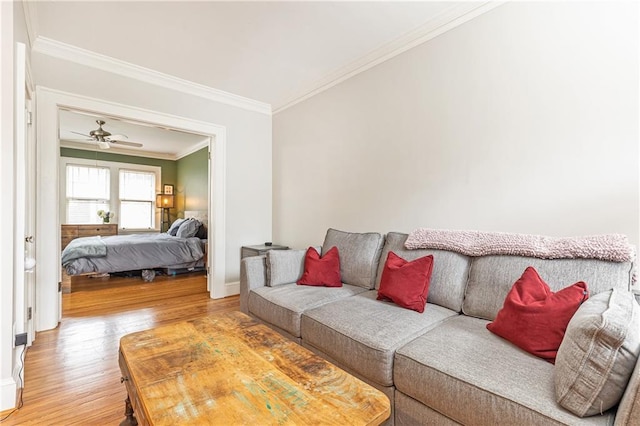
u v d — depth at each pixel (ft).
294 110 12.53
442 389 3.84
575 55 5.76
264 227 13.60
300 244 12.29
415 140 8.34
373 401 3.14
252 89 12.04
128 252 14.43
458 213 7.44
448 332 4.87
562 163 5.91
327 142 11.07
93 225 19.84
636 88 5.15
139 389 3.31
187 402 3.09
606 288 4.48
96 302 11.45
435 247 6.77
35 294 8.34
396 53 8.79
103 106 9.68
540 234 6.17
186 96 11.42
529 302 4.46
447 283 6.20
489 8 6.91
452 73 7.55
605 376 2.88
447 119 7.66
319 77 11.02
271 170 13.82
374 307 6.05
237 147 12.79
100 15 7.57
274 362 3.93
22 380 5.85
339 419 2.87
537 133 6.21
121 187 22.39
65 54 8.99
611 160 5.39
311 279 7.98
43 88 8.68
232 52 9.32
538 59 6.21
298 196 12.37
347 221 10.32
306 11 7.44
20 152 5.95
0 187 5.09
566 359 3.19
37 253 8.58
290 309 6.41
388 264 6.82
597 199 5.53
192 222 17.83
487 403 3.44
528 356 4.02
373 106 9.45
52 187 8.85
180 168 23.62
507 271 5.51
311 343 5.87
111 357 7.17
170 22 7.86
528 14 6.34
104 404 5.43
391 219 8.95
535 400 3.22
